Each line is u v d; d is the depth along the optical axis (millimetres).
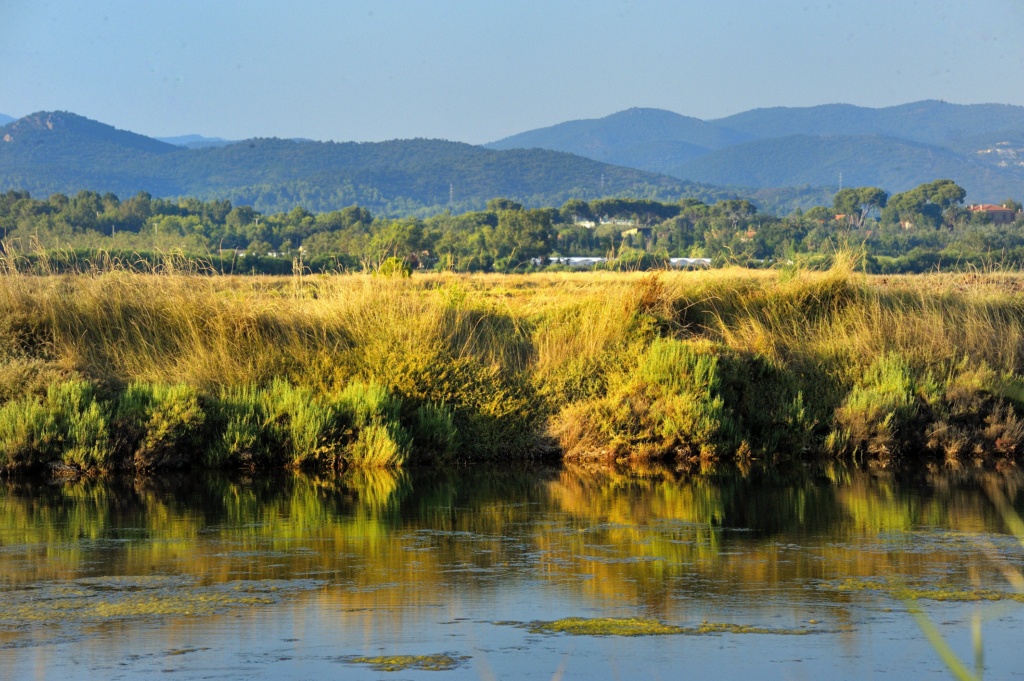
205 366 21500
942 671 8125
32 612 9734
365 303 23750
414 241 140625
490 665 8219
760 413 21344
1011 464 20250
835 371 22688
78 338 22016
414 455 20266
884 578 11172
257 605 10031
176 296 23047
